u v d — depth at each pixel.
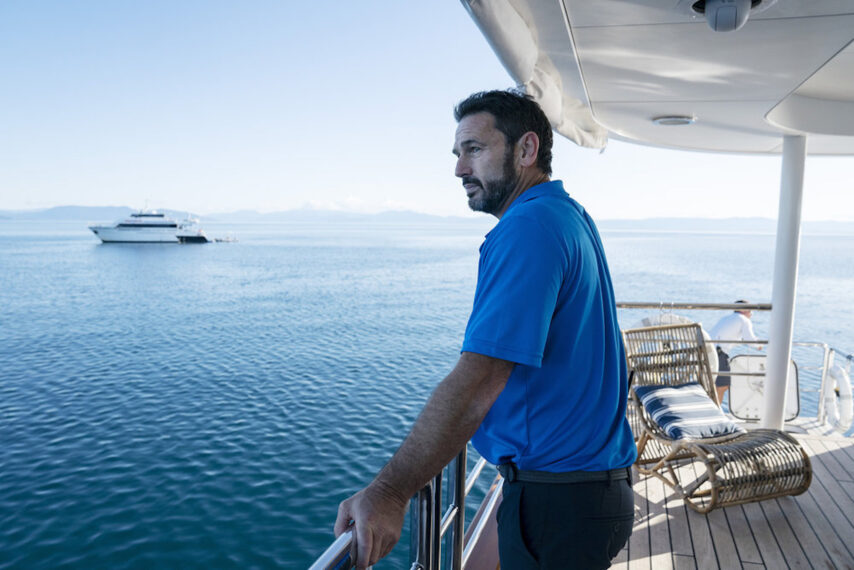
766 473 2.82
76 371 21.83
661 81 2.44
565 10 1.71
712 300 40.81
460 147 1.12
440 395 0.79
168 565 9.49
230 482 12.28
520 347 0.80
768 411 3.94
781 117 3.20
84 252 94.94
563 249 0.89
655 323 4.04
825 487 3.20
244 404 17.48
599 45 2.02
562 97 2.78
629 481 1.12
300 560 9.59
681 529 2.79
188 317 35.22
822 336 27.03
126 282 56.03
